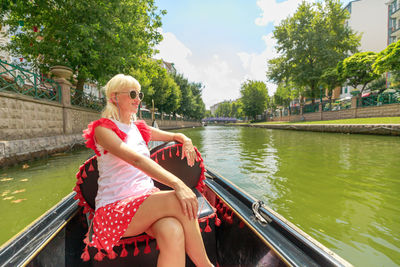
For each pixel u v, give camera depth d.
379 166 4.73
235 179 4.07
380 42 30.25
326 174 4.25
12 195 3.33
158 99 24.23
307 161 5.43
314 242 0.87
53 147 6.72
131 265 1.10
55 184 3.83
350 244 2.04
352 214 2.61
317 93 23.64
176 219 0.94
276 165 5.11
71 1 7.32
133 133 1.15
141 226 0.94
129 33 9.55
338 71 19.70
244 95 45.78
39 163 5.47
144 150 1.15
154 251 1.11
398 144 7.67
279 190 3.45
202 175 1.51
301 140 10.25
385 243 2.04
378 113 14.18
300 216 2.60
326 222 2.44
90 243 0.98
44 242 0.93
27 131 6.05
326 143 8.66
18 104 5.72
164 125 29.72
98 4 7.96
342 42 23.14
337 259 0.77
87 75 8.56
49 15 8.38
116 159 1.02
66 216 1.17
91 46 7.90
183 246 0.90
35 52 8.46
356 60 17.89
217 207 1.57
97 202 1.04
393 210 2.70
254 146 8.73
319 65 22.59
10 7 7.36
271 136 13.59
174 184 0.94
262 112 45.34
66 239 1.14
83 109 9.49
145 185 1.08
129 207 0.94
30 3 7.73
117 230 0.95
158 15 11.38
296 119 26.61
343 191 3.35
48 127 7.04
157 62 12.28
